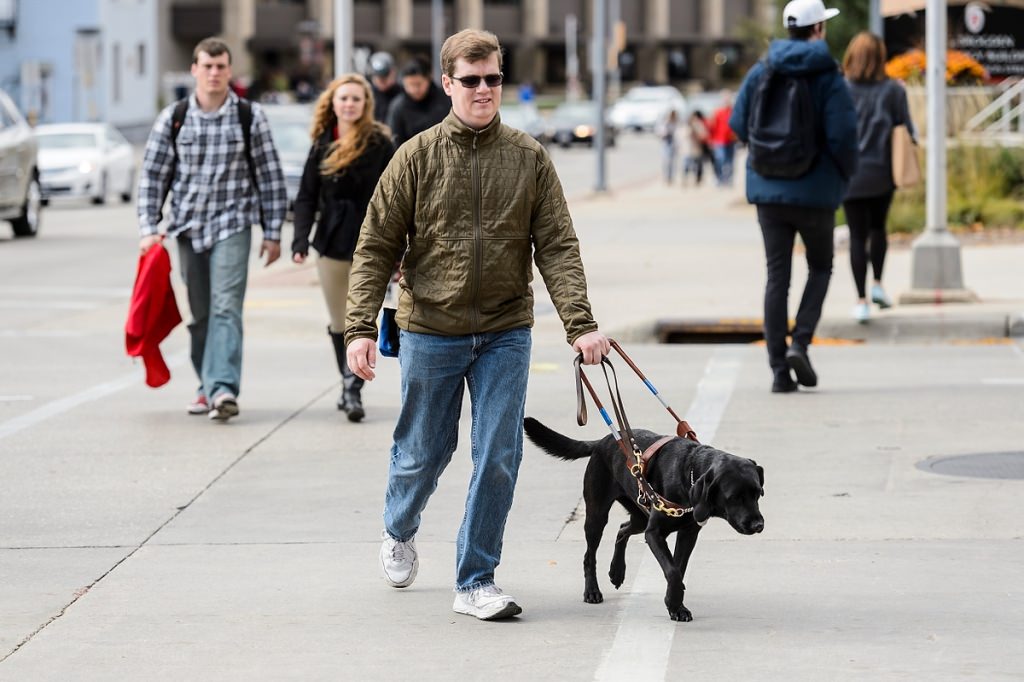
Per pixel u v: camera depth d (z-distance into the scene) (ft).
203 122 46.09
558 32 444.96
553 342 62.39
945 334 61.87
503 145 26.86
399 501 28.76
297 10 392.27
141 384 54.54
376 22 414.21
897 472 38.70
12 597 29.63
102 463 41.60
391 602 28.89
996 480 37.60
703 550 32.04
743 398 49.08
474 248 26.68
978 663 24.97
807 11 47.57
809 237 49.03
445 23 393.09
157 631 27.37
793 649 25.79
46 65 258.37
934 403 47.75
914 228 97.30
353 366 27.14
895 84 60.29
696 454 25.70
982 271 78.13
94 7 268.41
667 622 27.32
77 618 28.22
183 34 368.68
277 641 26.68
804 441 42.47
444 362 27.22
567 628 27.12
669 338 66.18
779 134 47.60
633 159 260.01
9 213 114.93
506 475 27.30
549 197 27.17
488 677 24.66
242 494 37.91
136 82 302.66
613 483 27.84
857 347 59.82
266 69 391.04
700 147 176.96
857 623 27.12
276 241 47.14
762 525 24.36
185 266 47.24
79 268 95.20
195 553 32.63
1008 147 107.45
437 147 26.73
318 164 46.62
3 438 45.03
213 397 46.50
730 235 109.09
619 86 452.76
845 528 33.53
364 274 27.37
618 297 73.36
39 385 54.34
